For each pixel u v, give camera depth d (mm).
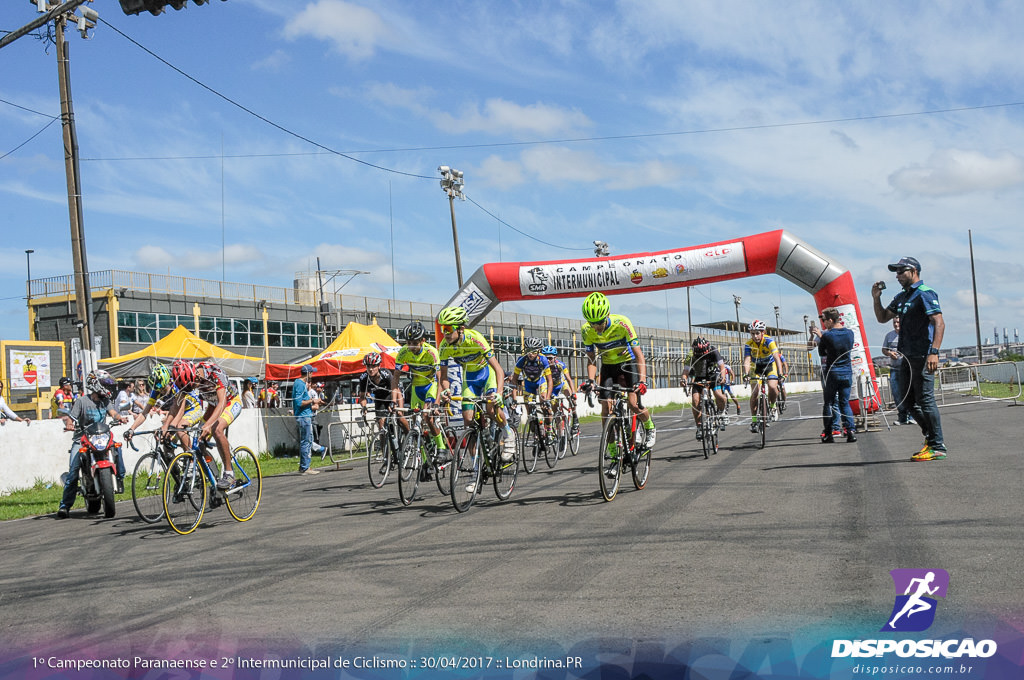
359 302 48031
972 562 4211
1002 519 5195
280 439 16797
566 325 52656
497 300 16297
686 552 4867
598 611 3773
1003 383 26797
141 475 7109
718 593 3945
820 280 14211
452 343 7902
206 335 41844
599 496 7512
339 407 17094
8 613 4441
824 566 4328
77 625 4102
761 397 11234
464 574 4684
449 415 8617
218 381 7285
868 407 13094
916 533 4961
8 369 21609
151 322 39719
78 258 15141
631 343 7379
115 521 8141
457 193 31484
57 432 12328
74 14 15109
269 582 4797
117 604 4492
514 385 10922
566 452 12984
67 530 7746
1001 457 8125
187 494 7043
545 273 15820
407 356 9062
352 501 8555
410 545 5680
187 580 5008
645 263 15281
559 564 4777
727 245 14844
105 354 38281
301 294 47062
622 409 7449
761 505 6352
